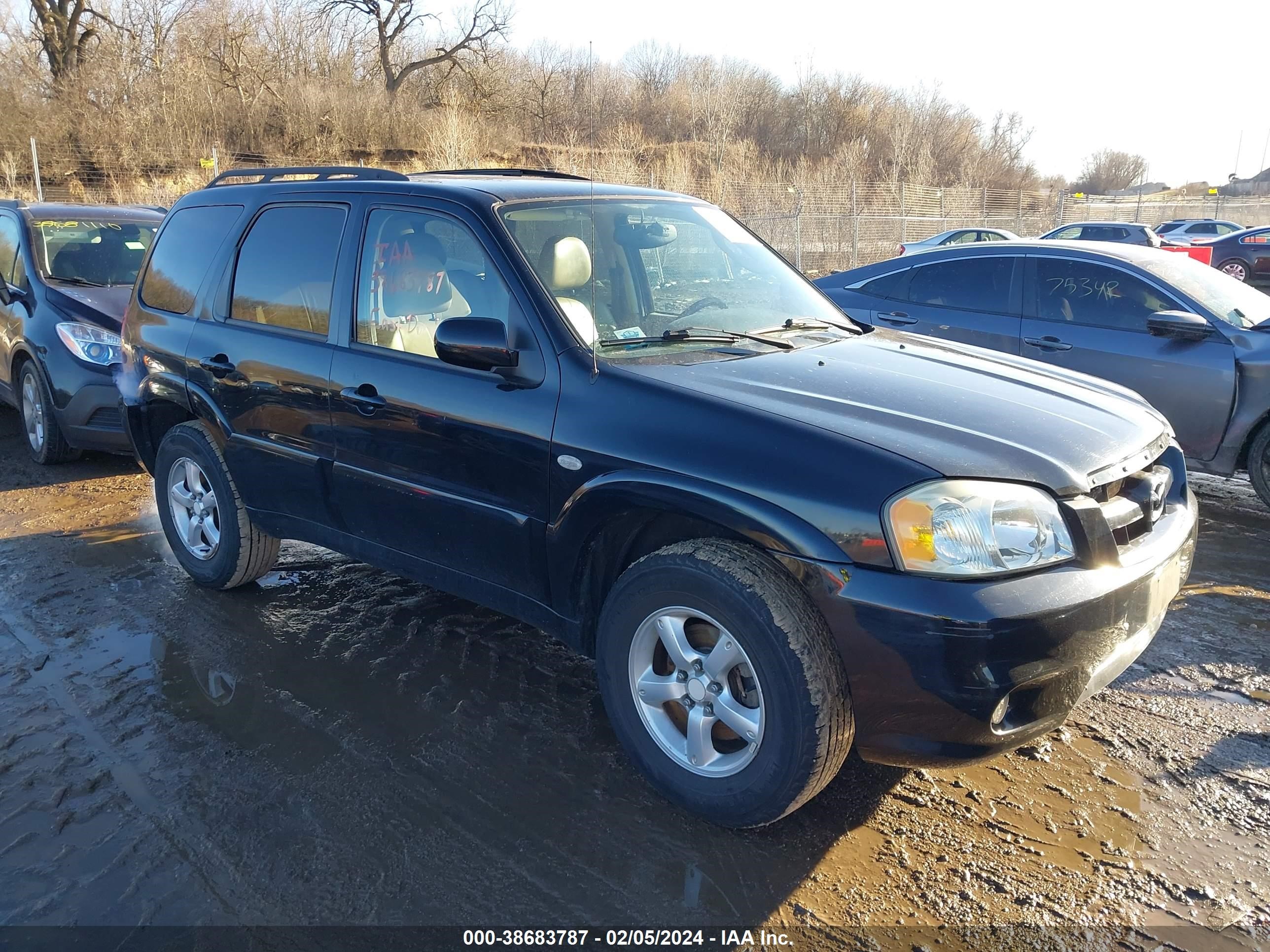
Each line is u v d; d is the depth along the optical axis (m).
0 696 3.55
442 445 3.27
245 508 4.24
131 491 6.17
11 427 7.95
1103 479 2.72
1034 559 2.51
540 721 3.38
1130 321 5.99
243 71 36.59
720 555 2.64
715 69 54.44
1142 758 3.15
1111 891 2.54
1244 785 2.99
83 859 2.67
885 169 45.50
